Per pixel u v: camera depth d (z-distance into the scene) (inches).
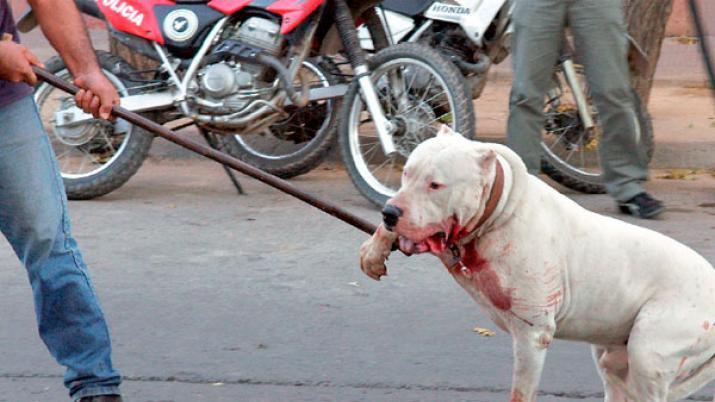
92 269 425.4
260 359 338.0
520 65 480.7
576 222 241.4
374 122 497.7
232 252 447.8
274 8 496.7
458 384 318.3
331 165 620.1
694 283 243.3
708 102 757.3
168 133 269.9
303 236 471.2
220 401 308.8
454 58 532.4
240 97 504.1
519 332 237.9
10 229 268.2
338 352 343.0
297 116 563.8
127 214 508.1
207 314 377.4
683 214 504.1
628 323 245.6
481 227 231.0
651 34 622.8
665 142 626.2
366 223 259.3
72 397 274.2
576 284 240.7
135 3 518.6
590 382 317.7
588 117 522.6
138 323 368.8
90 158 543.8
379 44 542.3
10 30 268.4
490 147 229.9
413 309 381.1
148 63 634.2
